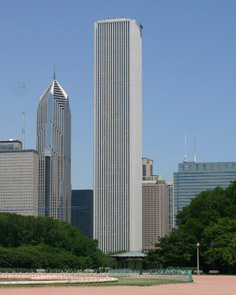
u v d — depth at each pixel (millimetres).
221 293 89125
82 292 88812
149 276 134125
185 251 185125
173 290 94312
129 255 197625
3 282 105688
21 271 165000
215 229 177375
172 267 181125
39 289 95625
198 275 159750
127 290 93500
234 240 167750
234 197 199750
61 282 107812
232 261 162000
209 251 172125
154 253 190000
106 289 95750
